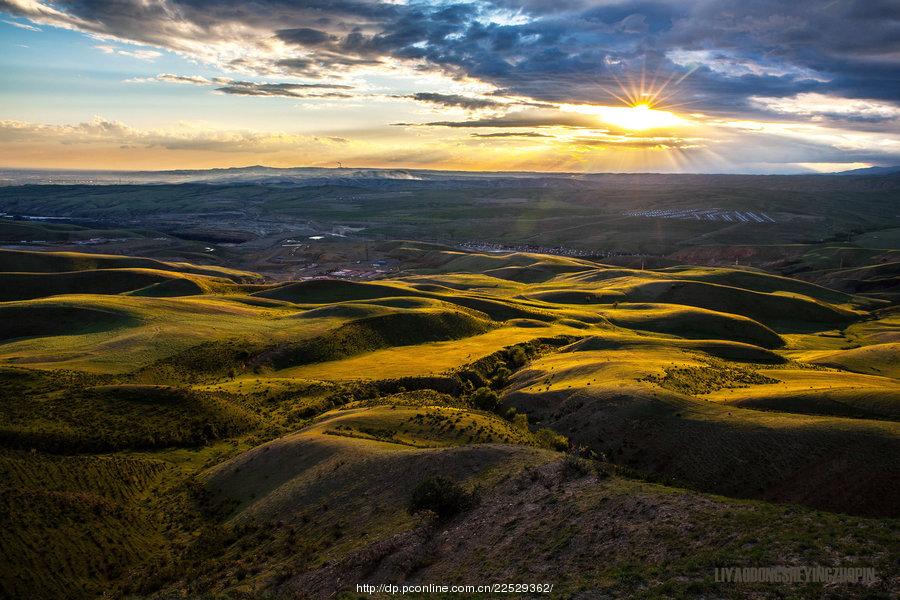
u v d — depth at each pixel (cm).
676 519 2600
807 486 4322
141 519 4431
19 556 3525
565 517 2891
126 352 8406
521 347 10638
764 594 1936
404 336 11481
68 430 5688
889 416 5434
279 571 3131
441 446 4812
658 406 5919
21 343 8912
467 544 2930
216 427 6400
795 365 9606
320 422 6012
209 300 13150
